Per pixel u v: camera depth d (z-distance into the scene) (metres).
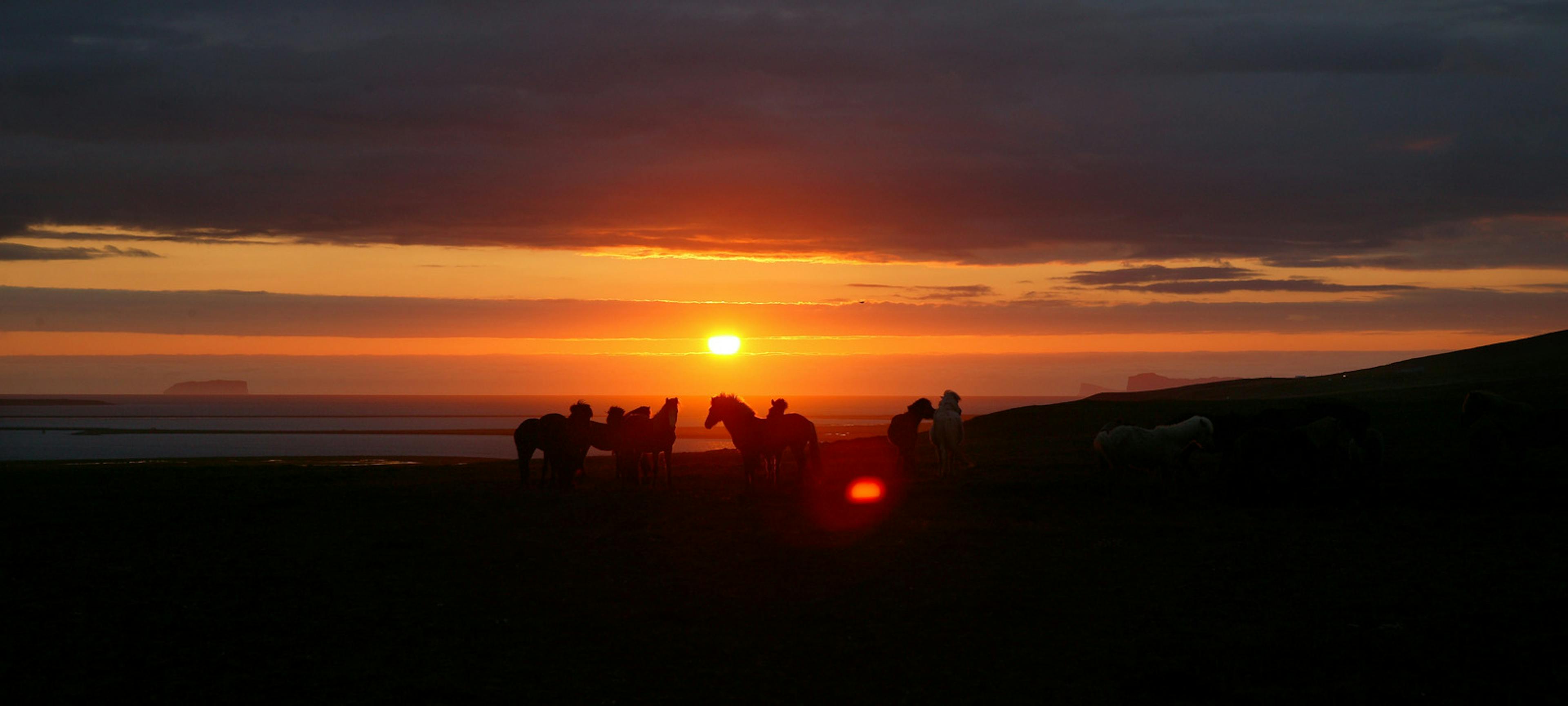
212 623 11.07
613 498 22.19
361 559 14.86
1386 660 9.16
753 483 23.47
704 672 9.37
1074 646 10.01
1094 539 15.66
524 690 8.84
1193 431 19.22
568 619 11.27
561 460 24.58
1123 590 12.27
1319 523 16.53
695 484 25.55
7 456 74.69
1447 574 12.45
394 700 8.53
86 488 27.14
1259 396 55.75
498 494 23.58
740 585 12.94
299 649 10.08
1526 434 20.59
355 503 21.77
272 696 8.62
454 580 13.38
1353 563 13.32
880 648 10.06
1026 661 9.58
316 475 32.91
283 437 120.94
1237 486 19.77
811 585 12.89
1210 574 12.98
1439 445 26.48
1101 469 20.72
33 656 9.76
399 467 39.62
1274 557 13.89
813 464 23.64
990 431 42.56
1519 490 18.98
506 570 13.98
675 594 12.48
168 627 10.90
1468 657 9.12
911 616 11.27
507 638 10.54
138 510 20.77
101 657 9.74
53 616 11.31
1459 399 36.41
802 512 19.41
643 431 24.56
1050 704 8.38
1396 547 14.28
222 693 8.69
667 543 16.11
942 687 8.86
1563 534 14.76
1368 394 42.34
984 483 23.23
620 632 10.77
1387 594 11.56
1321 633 10.15
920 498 20.94
